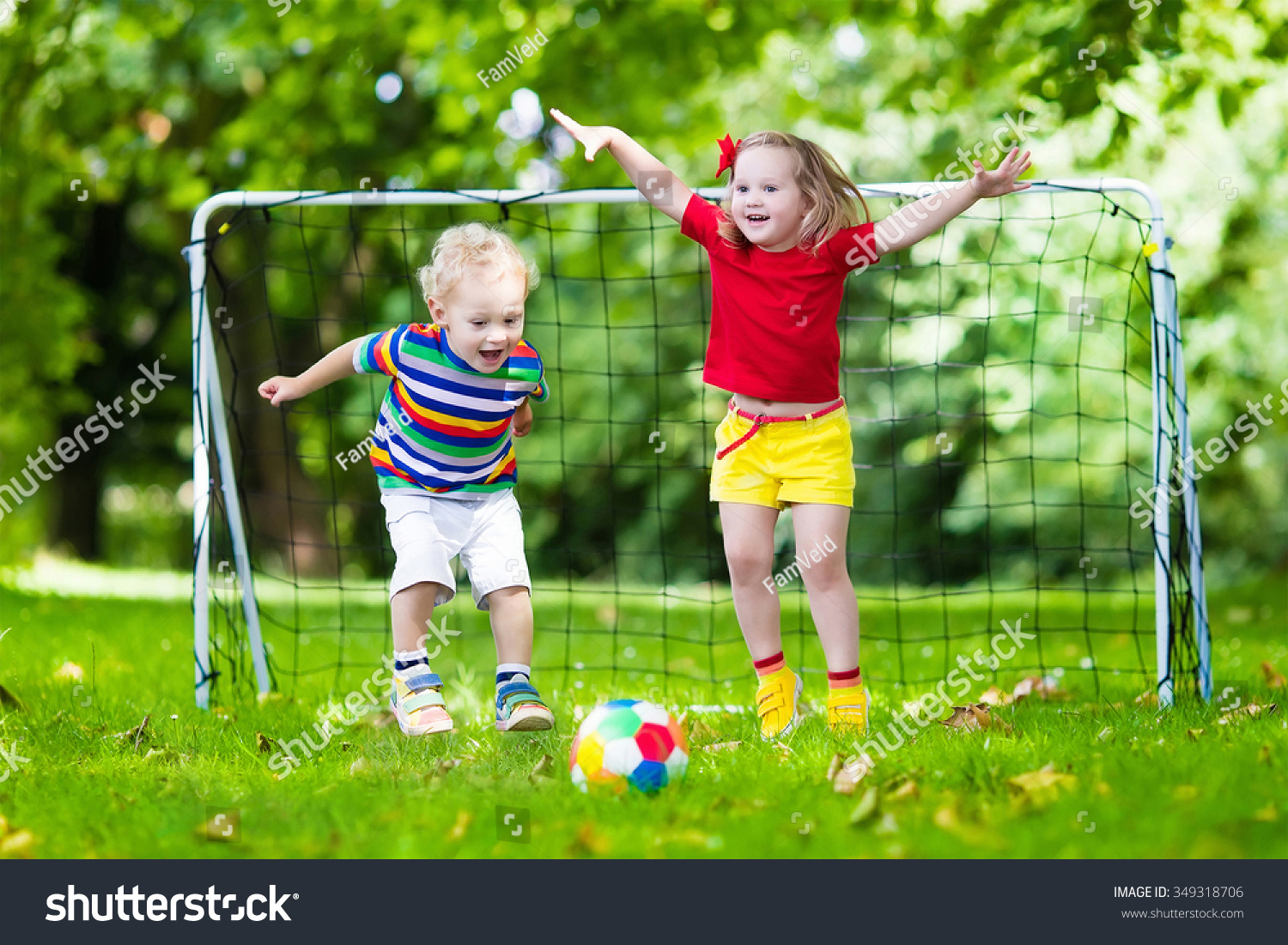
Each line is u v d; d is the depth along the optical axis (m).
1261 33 19.25
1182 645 11.52
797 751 8.75
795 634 20.27
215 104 30.00
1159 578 11.25
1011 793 7.06
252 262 36.34
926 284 32.00
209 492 11.81
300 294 35.12
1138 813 6.58
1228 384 32.50
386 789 7.72
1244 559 41.03
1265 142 26.95
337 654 16.53
